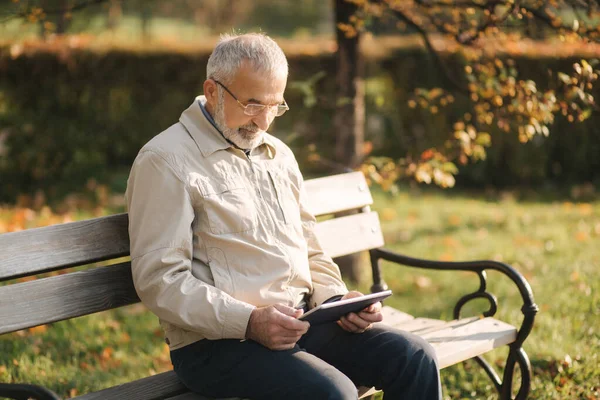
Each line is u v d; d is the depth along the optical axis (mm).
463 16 5527
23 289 3047
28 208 9555
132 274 3080
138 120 11055
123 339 5508
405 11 6051
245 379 3023
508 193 11219
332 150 10977
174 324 3023
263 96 3156
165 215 3041
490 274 7059
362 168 5676
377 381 3277
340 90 6508
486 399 4375
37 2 5602
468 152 5570
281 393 2973
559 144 11531
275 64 3162
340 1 6305
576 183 11609
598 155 11484
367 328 3365
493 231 8844
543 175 11539
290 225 3340
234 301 2996
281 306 3016
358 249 4312
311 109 10984
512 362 3865
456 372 4672
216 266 3123
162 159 3088
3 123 10180
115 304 3301
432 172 5559
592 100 5027
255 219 3209
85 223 3252
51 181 10398
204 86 3250
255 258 3176
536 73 8930
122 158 11438
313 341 3385
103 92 10734
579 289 6020
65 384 4602
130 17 22016
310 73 10930
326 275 3529
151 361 5145
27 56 10148
